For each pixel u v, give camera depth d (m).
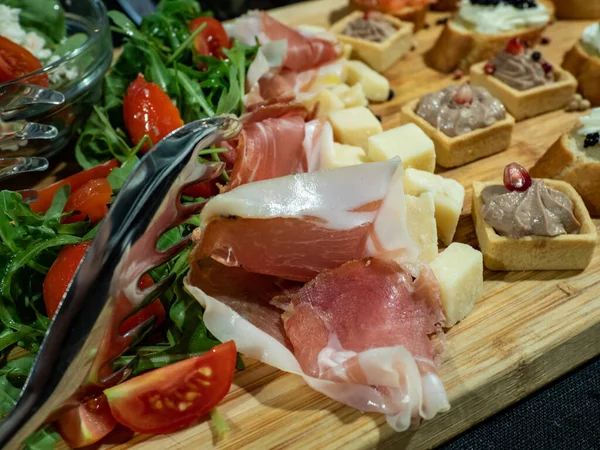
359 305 0.14
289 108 0.18
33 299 0.15
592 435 0.13
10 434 0.11
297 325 0.13
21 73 0.18
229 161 0.18
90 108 0.20
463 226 0.17
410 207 0.15
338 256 0.14
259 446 0.12
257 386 0.13
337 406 0.13
